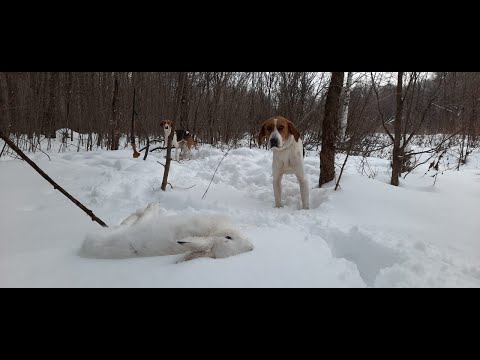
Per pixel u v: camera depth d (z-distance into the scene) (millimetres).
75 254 2680
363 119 6652
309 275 2322
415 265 2535
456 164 8789
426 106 5918
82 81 12859
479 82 7527
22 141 10461
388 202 4414
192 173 7539
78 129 14445
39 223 3596
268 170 7562
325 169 5684
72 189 5367
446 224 3746
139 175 6238
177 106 5117
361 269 2928
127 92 12945
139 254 2660
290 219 4008
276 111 13820
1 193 4875
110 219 3812
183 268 2363
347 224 3764
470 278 2416
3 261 2506
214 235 2773
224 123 15000
